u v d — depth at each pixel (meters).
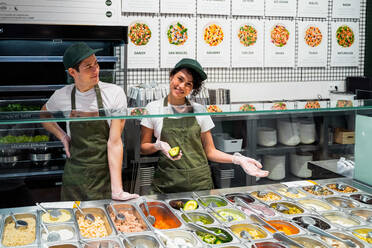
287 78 4.49
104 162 1.86
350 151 2.15
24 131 1.80
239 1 4.17
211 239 1.55
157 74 4.04
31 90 3.15
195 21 4.07
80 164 1.83
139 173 1.90
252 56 4.30
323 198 1.95
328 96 4.67
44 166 1.81
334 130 2.13
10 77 3.31
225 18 4.16
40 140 1.81
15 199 1.79
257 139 2.06
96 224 1.69
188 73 2.20
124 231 1.61
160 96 3.33
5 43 3.30
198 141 1.97
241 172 2.04
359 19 4.65
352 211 1.84
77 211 1.74
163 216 1.80
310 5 4.43
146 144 1.90
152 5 3.92
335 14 4.55
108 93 2.22
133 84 3.97
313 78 4.59
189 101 2.27
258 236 1.62
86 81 2.18
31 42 3.35
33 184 1.81
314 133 2.11
